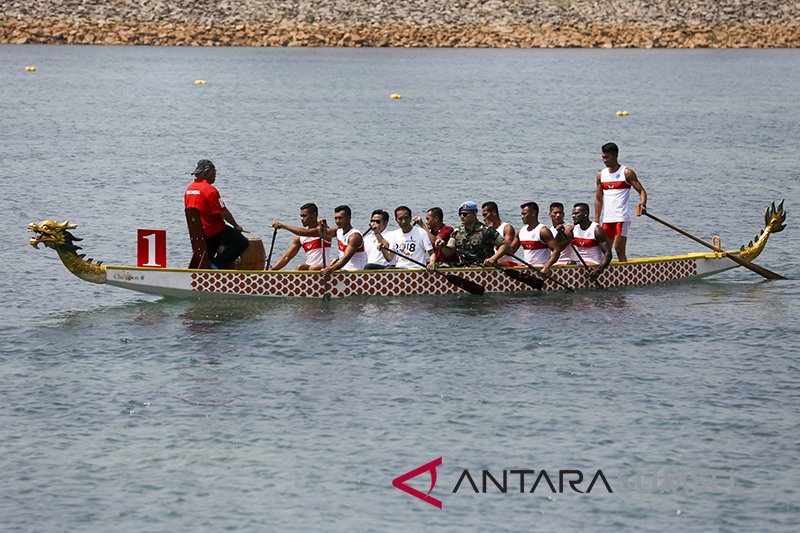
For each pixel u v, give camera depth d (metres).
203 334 69.50
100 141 173.12
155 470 49.66
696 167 151.00
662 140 185.50
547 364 63.88
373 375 61.88
